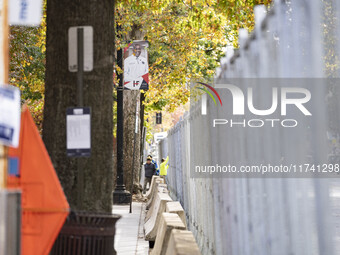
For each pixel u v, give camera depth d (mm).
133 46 43406
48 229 9398
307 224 8867
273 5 10102
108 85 13125
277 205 10344
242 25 27000
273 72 10258
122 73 44438
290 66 9289
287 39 9406
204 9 30375
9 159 9336
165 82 54031
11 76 39906
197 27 31188
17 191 7805
